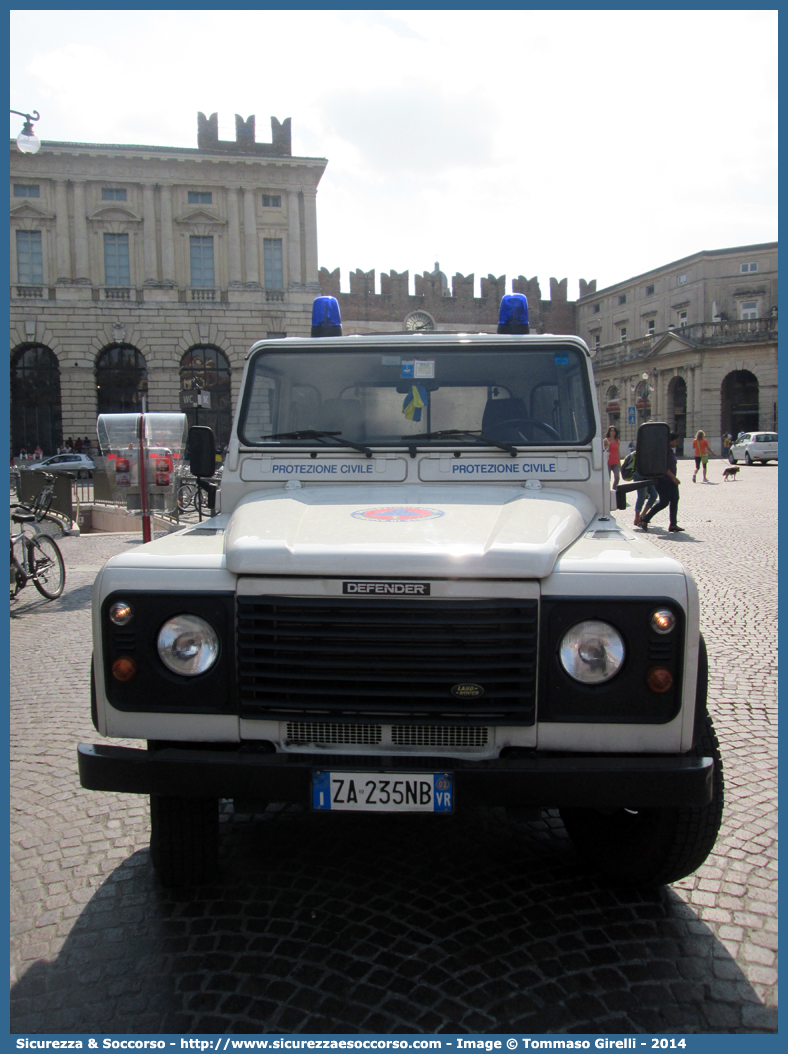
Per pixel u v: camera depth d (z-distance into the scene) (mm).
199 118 37656
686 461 41312
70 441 37344
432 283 47625
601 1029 2162
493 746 2369
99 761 2408
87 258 37375
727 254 46000
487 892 2873
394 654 2344
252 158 37844
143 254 37906
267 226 38750
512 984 2342
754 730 4473
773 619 6984
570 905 2781
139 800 3732
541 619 2326
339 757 2406
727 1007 2256
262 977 2383
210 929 2639
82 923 2686
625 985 2342
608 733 2324
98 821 3500
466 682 2326
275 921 2682
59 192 36938
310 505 2980
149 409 38344
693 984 2350
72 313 37375
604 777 2250
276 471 3381
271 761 2357
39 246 37250
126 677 2439
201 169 37781
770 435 33875
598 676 2316
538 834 3373
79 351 37562
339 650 2350
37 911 2768
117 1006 2268
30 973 2426
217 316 38375
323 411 3475
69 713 4949
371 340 3529
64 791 3822
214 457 3520
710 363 44688
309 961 2455
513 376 3455
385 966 2428
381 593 2342
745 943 2555
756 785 3762
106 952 2520
